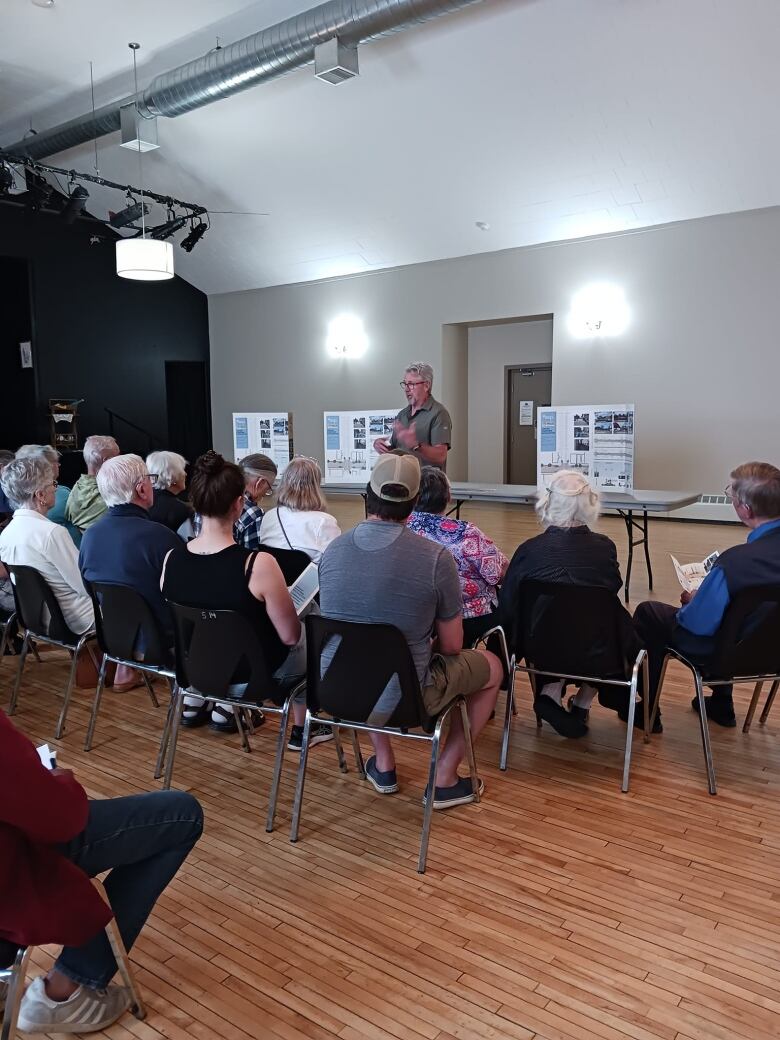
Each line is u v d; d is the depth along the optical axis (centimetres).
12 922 113
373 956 171
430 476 284
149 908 152
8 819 106
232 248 1064
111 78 725
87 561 275
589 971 165
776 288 739
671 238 790
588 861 207
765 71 584
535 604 247
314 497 295
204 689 231
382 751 245
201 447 1269
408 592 200
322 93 707
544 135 701
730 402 780
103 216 1060
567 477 255
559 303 874
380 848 215
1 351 1077
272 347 1145
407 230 908
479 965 168
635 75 615
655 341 816
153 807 148
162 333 1164
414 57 643
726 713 298
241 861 210
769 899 189
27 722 310
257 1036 149
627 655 246
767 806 235
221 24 623
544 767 264
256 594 216
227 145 826
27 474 293
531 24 586
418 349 997
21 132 865
